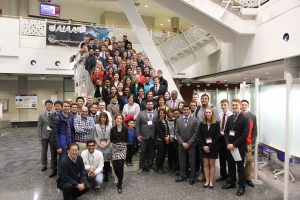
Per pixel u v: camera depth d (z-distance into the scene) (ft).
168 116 19.38
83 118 17.26
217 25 31.81
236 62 32.58
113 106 20.95
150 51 30.01
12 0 47.98
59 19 51.57
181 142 17.31
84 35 39.78
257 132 17.13
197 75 43.50
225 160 17.40
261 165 19.97
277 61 26.76
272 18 25.96
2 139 34.17
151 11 55.42
